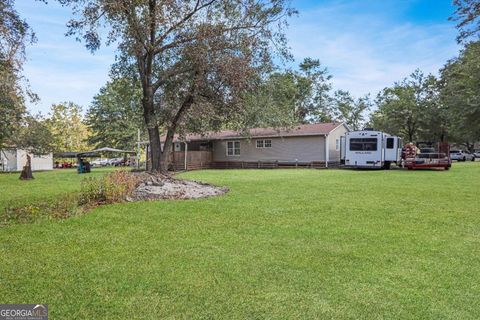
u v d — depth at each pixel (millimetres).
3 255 4578
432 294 3342
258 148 28406
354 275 3818
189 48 11750
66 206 7914
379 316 2932
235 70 11766
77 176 20766
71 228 6035
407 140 38500
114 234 5629
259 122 21203
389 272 3900
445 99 30625
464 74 25609
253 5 12586
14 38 8742
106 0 9883
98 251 4730
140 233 5676
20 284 3609
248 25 12586
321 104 41219
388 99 39406
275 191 10617
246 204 8227
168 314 2979
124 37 11391
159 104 13227
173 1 11055
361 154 22688
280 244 5000
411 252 4602
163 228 5992
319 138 25609
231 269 4008
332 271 3939
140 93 16188
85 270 4008
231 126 21281
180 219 6668
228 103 12797
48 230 5910
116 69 13211
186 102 13031
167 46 12086
